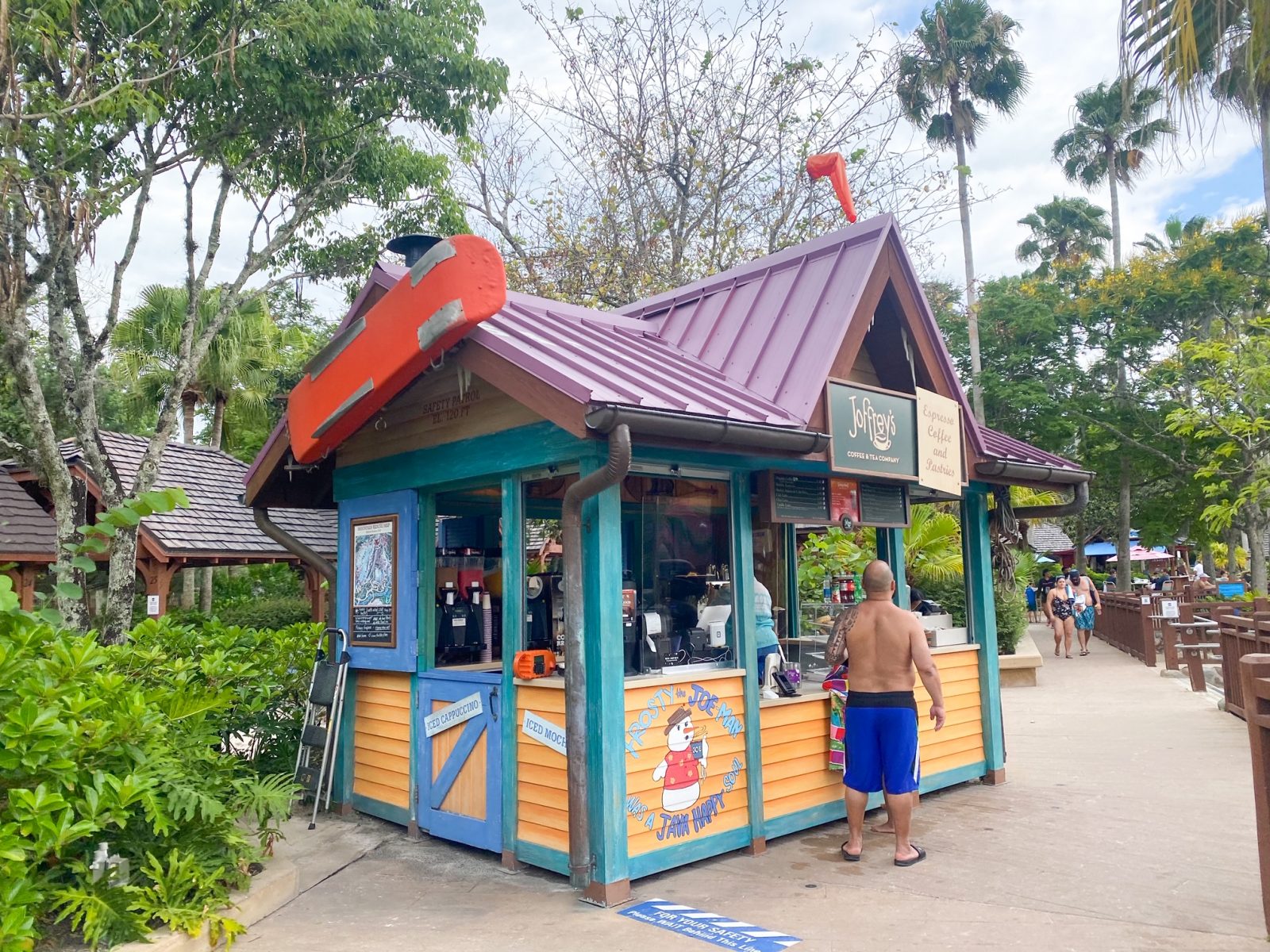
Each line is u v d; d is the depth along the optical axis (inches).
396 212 546.6
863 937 173.5
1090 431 1104.2
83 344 432.1
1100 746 364.8
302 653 311.3
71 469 568.7
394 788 263.7
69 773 165.5
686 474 225.3
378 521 270.7
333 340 247.1
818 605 345.1
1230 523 787.4
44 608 196.5
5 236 352.2
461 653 269.9
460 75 478.0
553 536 266.1
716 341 274.5
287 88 425.7
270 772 289.7
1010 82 1254.9
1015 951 165.5
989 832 245.1
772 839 238.8
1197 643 542.0
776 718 239.3
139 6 375.6
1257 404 697.0
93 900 159.0
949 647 302.8
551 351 208.4
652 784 206.5
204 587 917.2
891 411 254.2
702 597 237.1
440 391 249.4
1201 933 171.9
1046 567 1524.4
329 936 181.9
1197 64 270.2
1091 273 1432.1
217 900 179.0
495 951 171.3
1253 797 274.4
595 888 195.3
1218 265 1026.7
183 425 1020.5
